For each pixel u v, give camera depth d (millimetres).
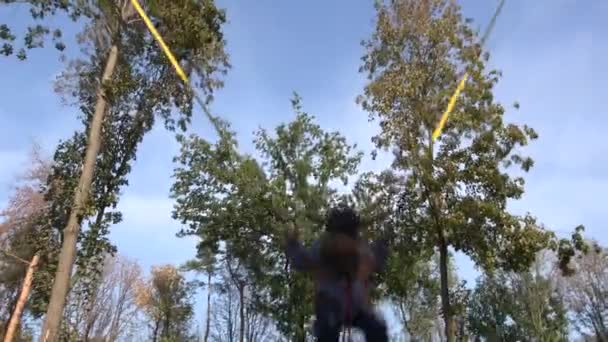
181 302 56438
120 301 55531
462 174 24844
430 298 41281
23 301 32125
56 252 27141
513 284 54406
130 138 27016
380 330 3990
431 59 26781
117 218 26109
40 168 34094
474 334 55562
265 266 32938
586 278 55188
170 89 26109
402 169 25875
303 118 32562
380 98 26656
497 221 24547
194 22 24766
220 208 34156
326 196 28438
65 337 25703
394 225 25016
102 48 26047
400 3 27594
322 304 4023
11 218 32125
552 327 53344
